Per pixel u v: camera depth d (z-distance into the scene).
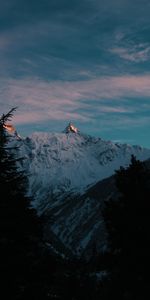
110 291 19.03
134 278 18.64
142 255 18.30
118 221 18.69
